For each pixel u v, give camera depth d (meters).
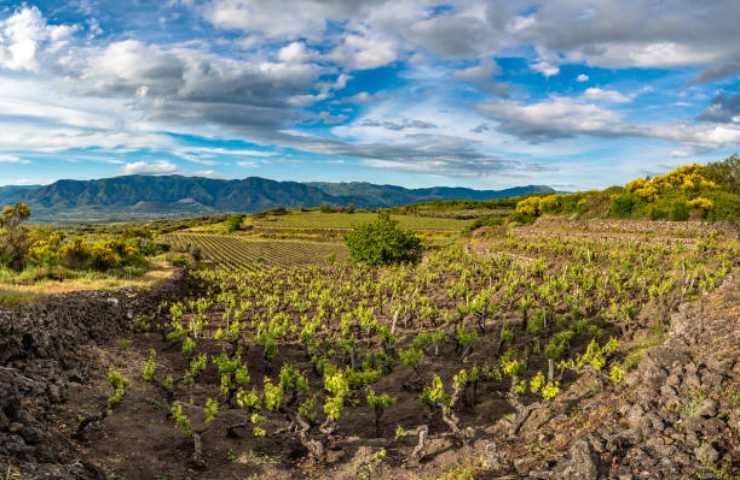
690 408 9.75
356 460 12.02
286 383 15.22
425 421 14.62
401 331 26.28
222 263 85.12
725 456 8.15
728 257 27.33
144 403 15.31
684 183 46.31
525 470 9.78
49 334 16.25
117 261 41.34
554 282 27.34
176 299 35.88
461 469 10.76
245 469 11.82
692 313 15.25
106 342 21.19
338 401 13.04
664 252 32.81
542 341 20.94
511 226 60.84
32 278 28.59
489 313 24.05
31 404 12.16
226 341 24.31
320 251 106.88
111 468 10.82
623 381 12.75
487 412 14.44
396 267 50.38
